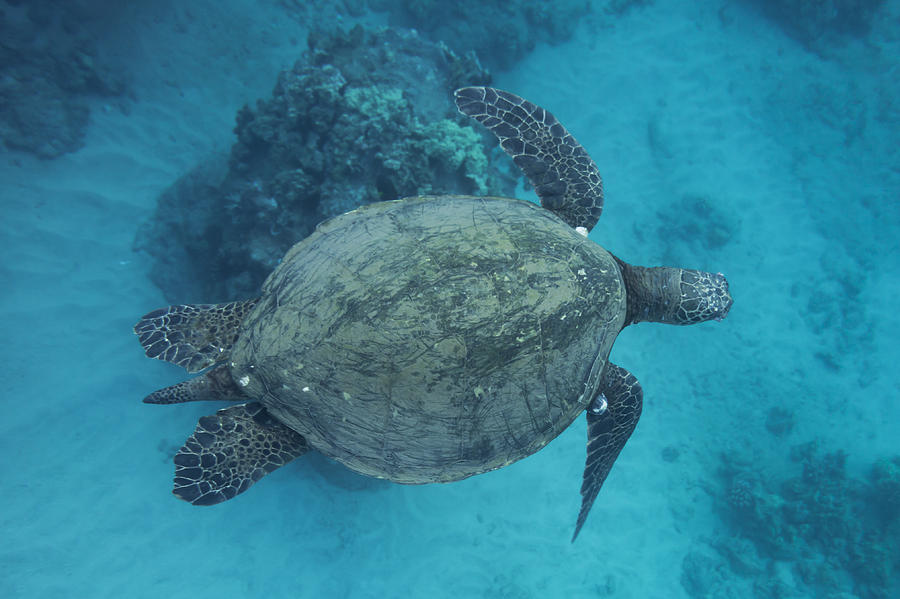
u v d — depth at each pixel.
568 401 0.81
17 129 2.22
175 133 2.50
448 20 3.09
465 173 1.91
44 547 1.67
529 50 3.12
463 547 1.96
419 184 1.77
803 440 2.62
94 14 2.54
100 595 1.65
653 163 2.95
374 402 0.73
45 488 1.75
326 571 1.82
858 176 3.20
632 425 1.08
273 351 0.76
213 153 2.49
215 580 1.73
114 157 2.37
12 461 1.76
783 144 3.24
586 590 2.01
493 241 0.78
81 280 2.09
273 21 2.88
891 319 2.92
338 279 0.75
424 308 0.72
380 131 1.76
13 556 1.64
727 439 2.57
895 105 3.39
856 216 3.11
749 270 2.90
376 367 0.71
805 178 3.15
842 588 2.26
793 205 3.08
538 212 0.90
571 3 3.27
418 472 0.77
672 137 3.01
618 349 2.60
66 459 1.81
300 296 0.76
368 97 1.82
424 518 1.97
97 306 2.06
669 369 2.65
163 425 1.94
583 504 1.00
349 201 1.72
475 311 0.72
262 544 1.81
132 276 2.16
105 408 1.91
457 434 0.75
